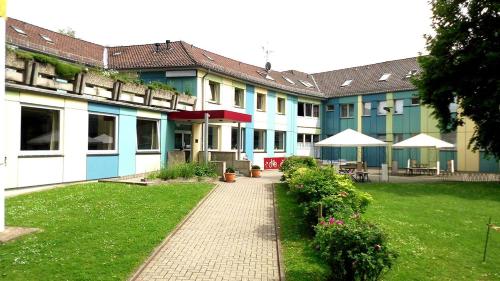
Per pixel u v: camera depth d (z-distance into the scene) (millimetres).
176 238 7992
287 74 36531
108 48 27734
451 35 19484
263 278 5918
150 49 25812
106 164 15469
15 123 11672
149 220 9031
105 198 11461
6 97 11336
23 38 21594
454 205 13461
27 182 12156
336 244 5281
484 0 18547
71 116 13789
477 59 18844
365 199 8922
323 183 8867
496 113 18797
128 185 14281
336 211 7562
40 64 12375
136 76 18234
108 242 7219
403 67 34062
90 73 14438
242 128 26234
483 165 27406
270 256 6992
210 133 23594
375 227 5477
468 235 9266
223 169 17938
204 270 6223
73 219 8883
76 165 14070
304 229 8812
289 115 31547
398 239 8641
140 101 17359
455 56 19641
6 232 7605
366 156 33594
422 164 28578
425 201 14242
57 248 6793
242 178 19438
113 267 6004
